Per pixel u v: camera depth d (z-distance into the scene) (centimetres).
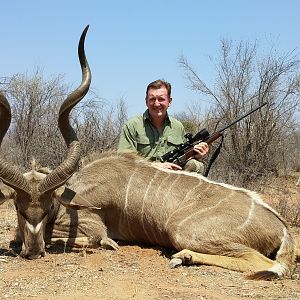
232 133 674
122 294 201
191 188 275
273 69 691
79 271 232
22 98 659
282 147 738
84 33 265
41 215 255
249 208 258
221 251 250
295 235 329
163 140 326
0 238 300
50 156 574
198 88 718
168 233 267
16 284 212
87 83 269
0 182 258
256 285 217
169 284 216
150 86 323
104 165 297
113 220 294
